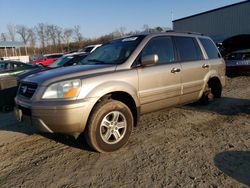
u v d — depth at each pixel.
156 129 4.96
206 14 26.47
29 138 4.82
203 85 5.69
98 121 3.83
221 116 5.62
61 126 3.65
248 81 10.29
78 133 3.84
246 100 7.03
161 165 3.56
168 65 4.83
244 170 3.33
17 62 10.29
